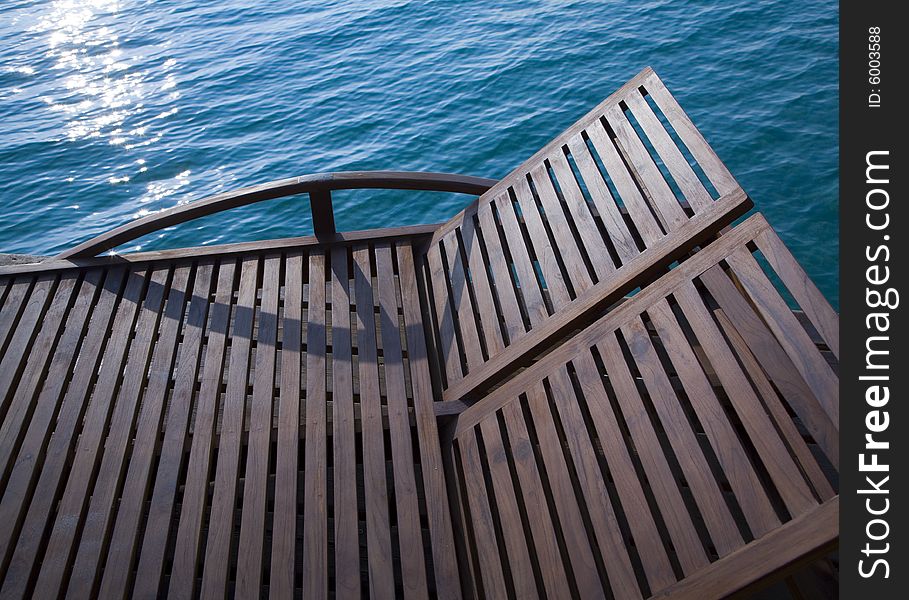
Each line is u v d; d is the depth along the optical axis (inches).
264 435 141.7
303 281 186.4
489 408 140.9
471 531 129.2
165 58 633.0
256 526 126.7
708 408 114.0
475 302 175.5
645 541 108.5
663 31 532.7
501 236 179.2
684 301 128.0
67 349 158.7
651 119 164.1
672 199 147.7
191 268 181.5
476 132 450.3
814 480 100.2
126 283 177.5
